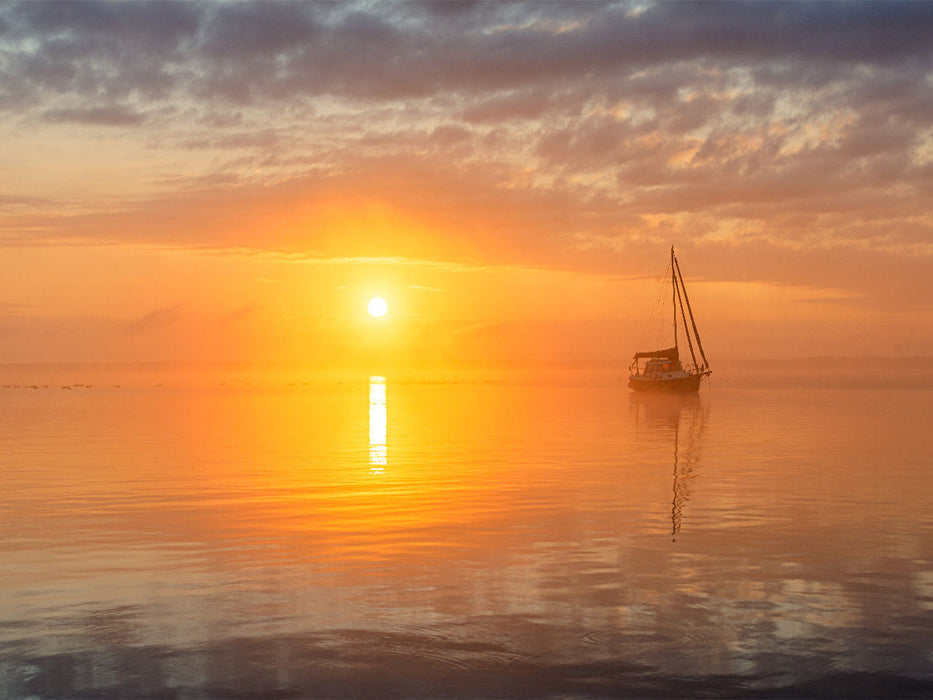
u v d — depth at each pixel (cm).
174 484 3094
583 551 2009
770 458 3975
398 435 5297
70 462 3791
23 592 1673
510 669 1278
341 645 1372
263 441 4856
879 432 5525
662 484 3098
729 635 1410
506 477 3284
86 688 1212
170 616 1518
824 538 2147
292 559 1939
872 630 1434
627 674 1259
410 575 1794
